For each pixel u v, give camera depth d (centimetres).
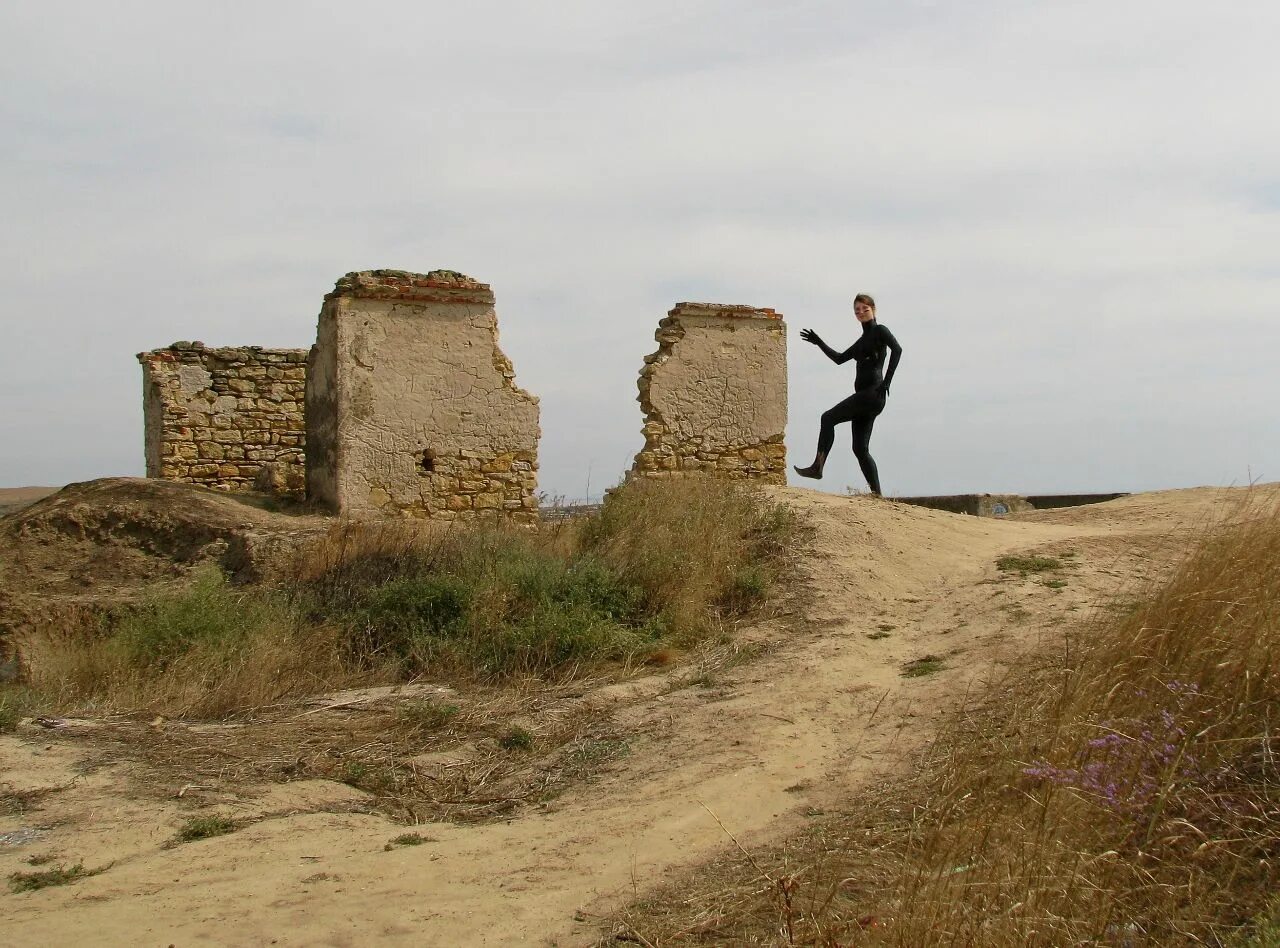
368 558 1141
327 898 532
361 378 1319
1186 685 572
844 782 632
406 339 1342
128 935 495
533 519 1388
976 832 480
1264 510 845
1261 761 535
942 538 1188
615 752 743
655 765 708
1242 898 454
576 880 544
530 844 600
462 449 1364
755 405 1559
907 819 552
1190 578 665
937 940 411
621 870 552
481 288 1380
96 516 1279
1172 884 452
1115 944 420
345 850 601
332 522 1249
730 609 1046
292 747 784
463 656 959
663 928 477
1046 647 797
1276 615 609
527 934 488
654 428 1506
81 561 1245
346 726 827
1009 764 536
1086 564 1056
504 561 1088
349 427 1312
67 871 572
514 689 900
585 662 942
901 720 719
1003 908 425
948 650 857
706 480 1338
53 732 804
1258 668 573
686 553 1102
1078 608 904
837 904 475
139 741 792
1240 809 500
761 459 1559
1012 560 1083
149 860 589
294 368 1845
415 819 665
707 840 580
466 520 1279
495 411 1382
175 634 989
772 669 868
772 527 1188
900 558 1120
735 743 720
